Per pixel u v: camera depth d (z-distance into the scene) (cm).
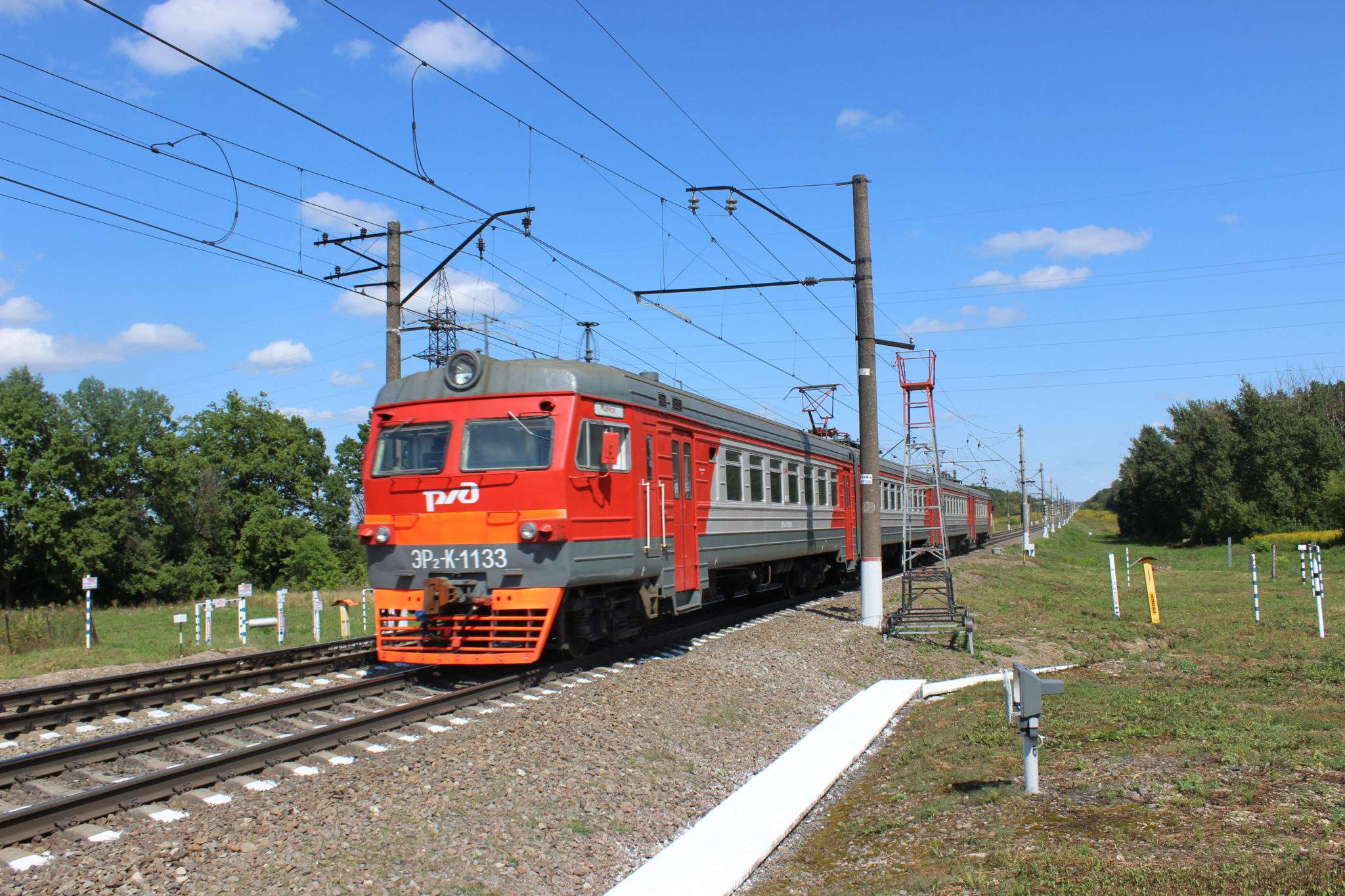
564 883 589
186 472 5334
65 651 1539
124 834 587
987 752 839
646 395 1259
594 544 1105
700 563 1415
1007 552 4484
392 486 1121
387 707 969
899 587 2328
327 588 5172
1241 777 671
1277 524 5581
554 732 860
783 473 1844
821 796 805
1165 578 3009
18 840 568
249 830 596
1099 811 620
